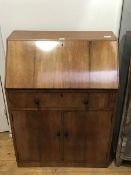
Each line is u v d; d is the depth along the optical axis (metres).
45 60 1.66
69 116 1.78
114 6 1.88
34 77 1.65
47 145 1.93
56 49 1.67
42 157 2.00
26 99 1.70
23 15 1.90
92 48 1.67
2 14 1.89
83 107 1.73
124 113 1.80
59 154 1.98
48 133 1.86
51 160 2.02
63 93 1.67
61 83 1.64
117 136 2.05
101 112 1.76
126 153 2.01
